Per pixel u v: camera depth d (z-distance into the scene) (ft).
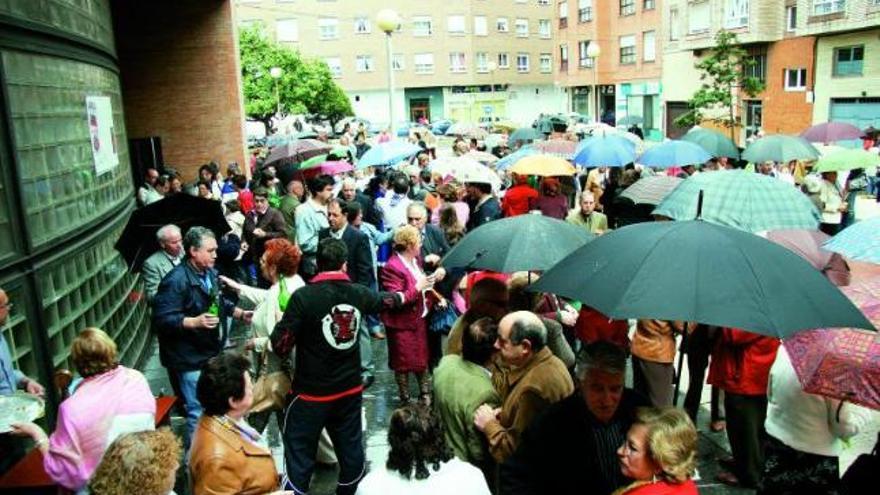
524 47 221.46
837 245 14.23
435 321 23.03
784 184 20.20
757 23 108.37
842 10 93.61
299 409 15.34
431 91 213.66
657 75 156.66
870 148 67.00
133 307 28.63
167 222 21.63
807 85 103.81
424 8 207.21
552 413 11.60
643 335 18.88
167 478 9.45
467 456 13.85
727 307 9.45
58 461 12.74
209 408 11.39
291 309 15.03
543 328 13.28
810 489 14.70
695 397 18.71
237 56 61.46
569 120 119.75
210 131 61.16
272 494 11.34
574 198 50.03
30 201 19.61
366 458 19.48
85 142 24.79
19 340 18.21
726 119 105.29
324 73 133.80
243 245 32.78
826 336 11.83
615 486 11.23
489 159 52.75
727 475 17.81
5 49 18.81
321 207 28.22
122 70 59.26
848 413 14.47
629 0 163.94
